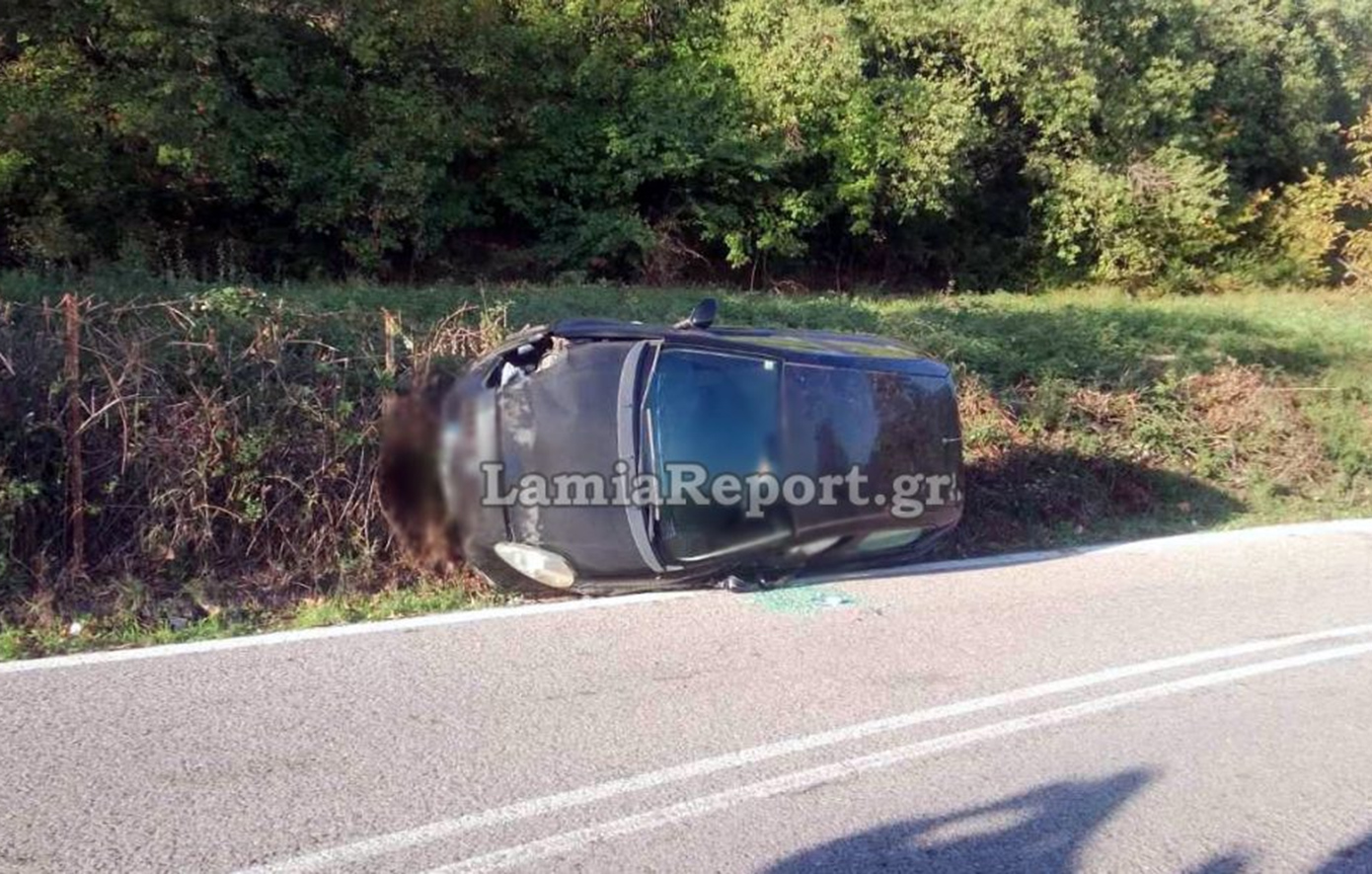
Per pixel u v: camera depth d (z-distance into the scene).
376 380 7.29
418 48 13.91
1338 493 10.66
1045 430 10.04
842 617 6.42
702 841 3.94
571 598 6.54
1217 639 6.28
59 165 11.26
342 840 3.86
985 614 6.60
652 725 4.86
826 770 4.50
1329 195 21.59
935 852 3.92
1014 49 17.31
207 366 7.04
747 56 15.97
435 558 6.77
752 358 6.11
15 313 7.10
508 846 3.86
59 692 5.03
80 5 11.12
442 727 4.78
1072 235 19.59
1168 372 11.06
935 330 11.27
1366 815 4.28
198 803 4.07
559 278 14.70
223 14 11.73
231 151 12.01
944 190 17.45
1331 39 24.31
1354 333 14.79
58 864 3.65
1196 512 9.82
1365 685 5.62
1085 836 4.06
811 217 16.67
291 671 5.37
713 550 5.98
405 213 13.31
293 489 6.91
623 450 5.96
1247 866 3.89
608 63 15.41
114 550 6.55
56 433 6.51
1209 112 22.39
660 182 16.00
